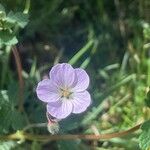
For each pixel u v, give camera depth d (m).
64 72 0.13
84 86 0.13
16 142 0.16
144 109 0.18
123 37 0.21
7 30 0.14
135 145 0.17
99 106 0.18
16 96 0.17
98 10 0.21
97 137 0.15
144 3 0.21
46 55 0.21
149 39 0.20
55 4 0.21
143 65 0.19
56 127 0.14
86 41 0.21
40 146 0.17
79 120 0.18
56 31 0.21
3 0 0.18
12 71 0.20
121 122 0.18
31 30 0.20
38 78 0.19
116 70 0.20
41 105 0.18
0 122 0.16
